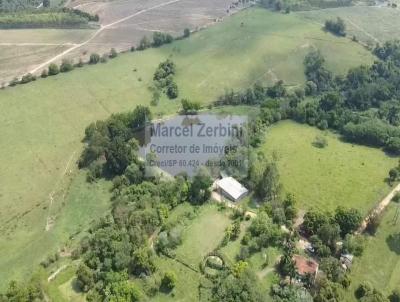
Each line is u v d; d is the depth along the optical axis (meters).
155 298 113.25
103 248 119.56
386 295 120.62
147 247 124.06
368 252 134.12
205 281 117.81
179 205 144.62
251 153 168.75
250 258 125.94
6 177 161.00
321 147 185.75
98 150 166.25
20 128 186.88
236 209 142.75
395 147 182.88
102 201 151.75
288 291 114.19
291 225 139.88
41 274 114.38
